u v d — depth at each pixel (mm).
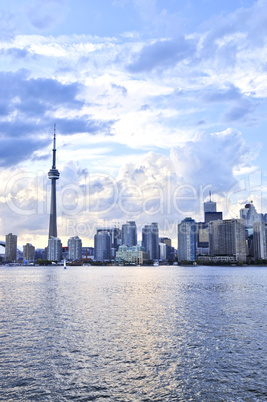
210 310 116812
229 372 57594
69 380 54844
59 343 74188
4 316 105125
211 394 49938
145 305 129750
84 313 110688
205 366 60281
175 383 53625
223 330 85625
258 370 58344
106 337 79000
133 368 59562
